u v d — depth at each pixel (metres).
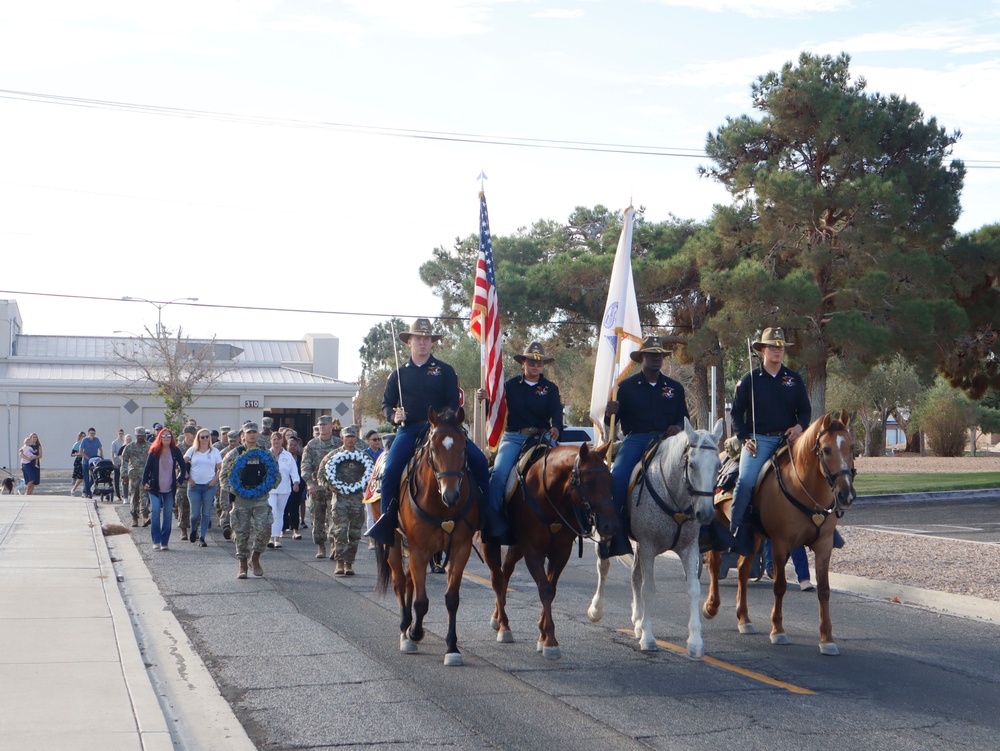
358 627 10.30
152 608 11.41
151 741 6.12
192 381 48.72
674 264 33.34
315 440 16.66
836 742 6.48
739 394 10.33
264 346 66.19
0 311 56.19
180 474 17.73
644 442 9.68
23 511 23.86
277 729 6.70
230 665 8.55
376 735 6.55
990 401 61.00
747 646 9.55
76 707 6.85
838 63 33.00
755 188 30.38
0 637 9.12
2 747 5.99
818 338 30.03
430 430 8.98
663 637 9.92
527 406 9.85
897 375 59.44
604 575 10.25
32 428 51.53
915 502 27.45
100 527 20.64
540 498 9.02
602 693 7.66
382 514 9.29
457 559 8.75
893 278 30.50
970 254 33.44
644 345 9.87
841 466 8.85
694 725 6.82
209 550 17.36
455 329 61.62
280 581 13.61
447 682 7.98
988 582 13.07
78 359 56.88
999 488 30.39
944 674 8.45
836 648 9.17
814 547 9.38
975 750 6.35
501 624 9.59
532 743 6.39
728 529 10.31
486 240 12.02
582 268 34.09
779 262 32.47
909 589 12.55
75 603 10.91
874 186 28.86
